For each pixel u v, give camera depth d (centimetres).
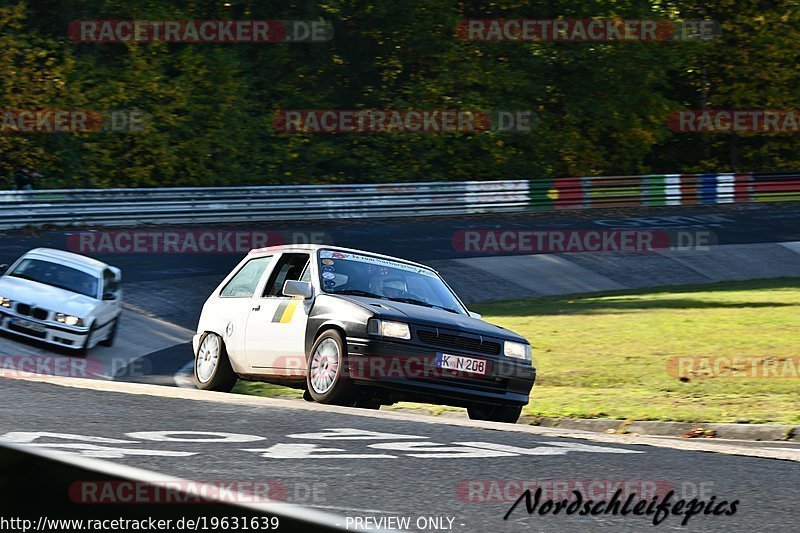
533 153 16088
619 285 9506
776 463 2194
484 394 3203
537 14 16512
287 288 3325
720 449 2412
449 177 15525
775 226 12694
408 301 3459
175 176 13775
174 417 2489
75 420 2345
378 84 16062
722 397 4044
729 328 6112
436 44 15725
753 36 17638
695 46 16962
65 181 12712
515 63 16225
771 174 15050
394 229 11319
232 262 8944
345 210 12025
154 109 13538
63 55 13012
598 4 16488
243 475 1758
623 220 12719
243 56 14975
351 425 2497
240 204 11269
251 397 3086
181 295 7494
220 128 14012
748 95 17800
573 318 6788
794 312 6856
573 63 16212
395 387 3070
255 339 3559
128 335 6191
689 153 18488
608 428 3606
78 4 13612
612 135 16738
